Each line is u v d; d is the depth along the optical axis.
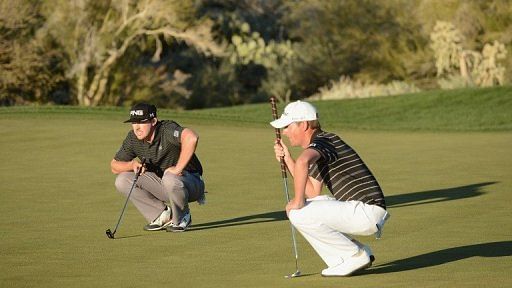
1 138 38.56
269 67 105.19
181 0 92.50
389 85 91.12
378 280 16.80
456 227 22.00
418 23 109.19
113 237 21.53
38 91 92.62
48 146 36.91
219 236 21.53
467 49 101.06
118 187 22.55
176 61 102.56
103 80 94.00
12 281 17.39
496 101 66.69
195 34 93.00
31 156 34.94
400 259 18.66
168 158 22.52
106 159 34.28
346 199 17.12
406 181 29.64
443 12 108.25
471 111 64.56
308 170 17.11
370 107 66.19
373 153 36.19
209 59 103.31
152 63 100.75
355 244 17.17
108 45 93.44
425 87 107.94
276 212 24.64
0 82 90.75
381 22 109.31
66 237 21.72
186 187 22.16
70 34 93.06
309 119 17.34
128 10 93.38
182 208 22.23
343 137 41.47
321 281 16.84
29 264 18.89
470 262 18.12
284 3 110.12
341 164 17.08
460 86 85.06
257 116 63.34
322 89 99.81
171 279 17.33
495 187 28.20
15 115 45.59
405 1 109.75
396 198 26.66
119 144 37.38
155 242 21.00
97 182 29.97
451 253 19.06
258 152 35.81
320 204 17.02
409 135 42.56
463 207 24.86
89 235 21.97
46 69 91.62
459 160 34.22
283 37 110.19
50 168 32.62
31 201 26.81
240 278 17.28
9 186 29.33
